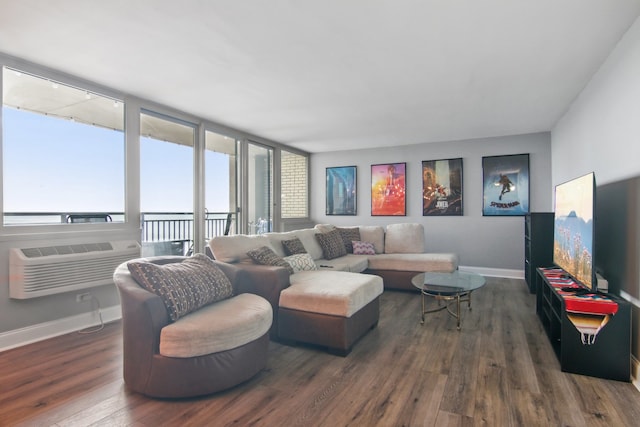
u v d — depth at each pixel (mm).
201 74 3064
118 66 2902
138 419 1762
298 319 2717
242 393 2031
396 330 3133
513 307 3830
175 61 2801
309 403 1922
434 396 1992
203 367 1946
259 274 2869
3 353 2578
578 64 2861
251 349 2158
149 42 2492
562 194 3162
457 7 2055
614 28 2309
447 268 4504
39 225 2900
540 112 4262
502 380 2180
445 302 4078
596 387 2088
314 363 2449
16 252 2709
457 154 5871
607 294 2385
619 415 1799
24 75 2895
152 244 4695
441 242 5992
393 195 6359
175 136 4594
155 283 2074
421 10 2086
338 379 2205
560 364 2371
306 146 6441
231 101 3824
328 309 2600
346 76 3113
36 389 2053
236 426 1709
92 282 3111
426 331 3102
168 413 1816
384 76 3115
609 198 2688
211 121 4668
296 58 2748
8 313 2705
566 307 2275
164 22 2221
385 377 2230
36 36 2404
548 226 4387
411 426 1711
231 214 5262
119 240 3445
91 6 2039
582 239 2561
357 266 4543
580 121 3570
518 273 5477
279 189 6168
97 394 1998
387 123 4793
